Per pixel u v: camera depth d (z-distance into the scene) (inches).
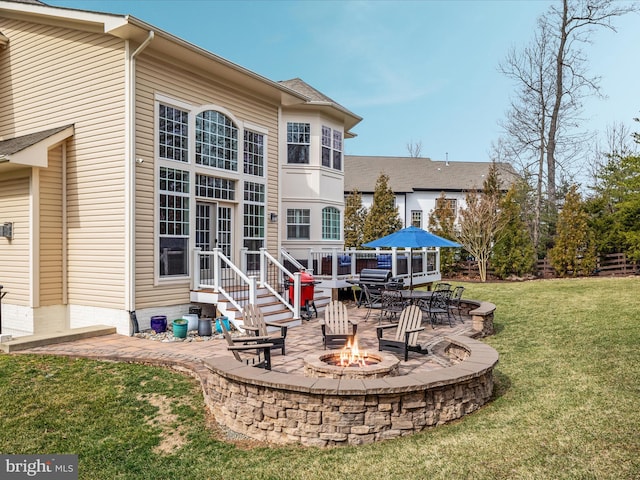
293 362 277.6
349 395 175.6
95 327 360.8
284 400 183.2
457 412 194.4
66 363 281.7
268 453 173.9
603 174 924.6
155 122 374.9
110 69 366.9
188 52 378.0
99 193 375.2
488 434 174.9
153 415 216.7
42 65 416.5
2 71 453.4
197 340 343.9
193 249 407.8
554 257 809.5
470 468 149.0
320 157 617.6
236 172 458.9
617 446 158.2
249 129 475.2
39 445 188.9
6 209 401.4
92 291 381.7
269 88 470.9
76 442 191.9
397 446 169.8
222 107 440.5
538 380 245.8
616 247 803.4
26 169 383.6
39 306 381.4
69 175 395.9
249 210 477.7
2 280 407.5
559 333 362.3
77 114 390.3
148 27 336.2
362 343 335.3
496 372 265.4
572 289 619.8
